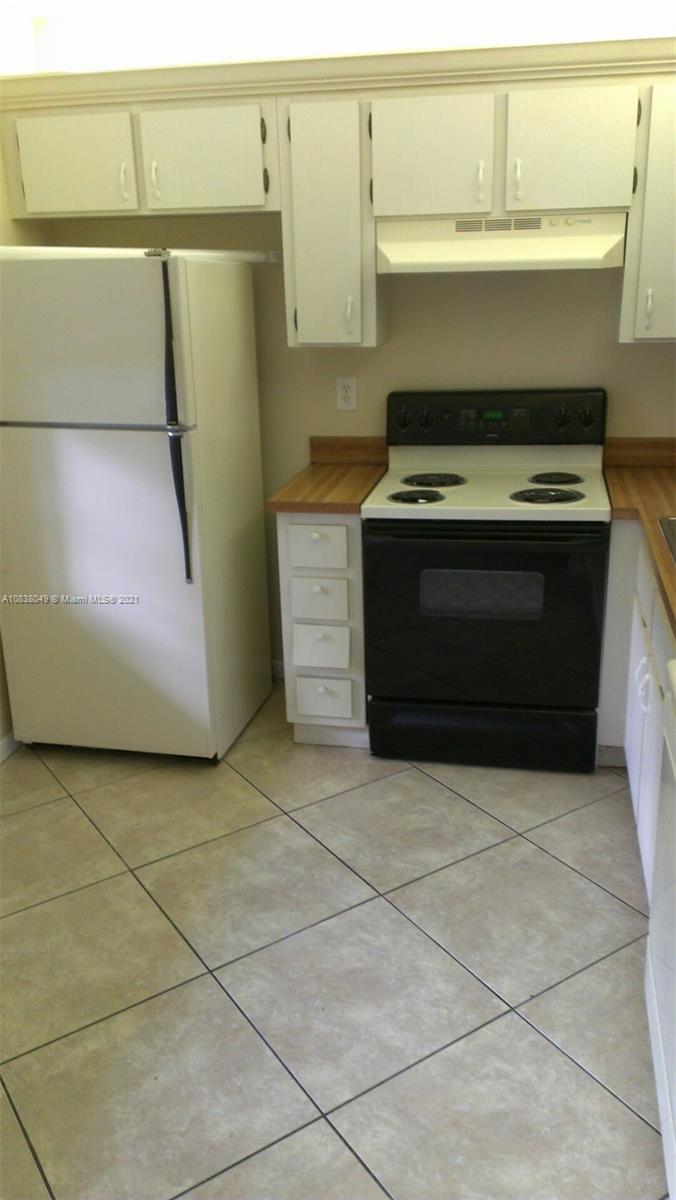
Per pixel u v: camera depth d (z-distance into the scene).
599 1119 1.73
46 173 2.92
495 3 2.85
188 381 2.64
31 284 2.64
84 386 2.70
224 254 2.94
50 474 2.81
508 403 3.08
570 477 3.01
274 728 3.30
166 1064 1.88
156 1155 1.68
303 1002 2.03
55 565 2.91
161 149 2.83
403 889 2.39
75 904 2.37
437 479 3.05
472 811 2.74
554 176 2.63
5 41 2.94
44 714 3.10
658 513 2.52
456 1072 1.84
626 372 3.05
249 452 3.19
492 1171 1.63
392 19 2.92
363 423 3.30
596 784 2.86
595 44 2.49
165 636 2.90
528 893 2.36
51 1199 1.60
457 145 2.66
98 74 2.77
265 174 2.80
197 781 2.96
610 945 2.17
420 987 2.06
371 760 3.06
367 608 2.87
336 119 2.71
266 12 2.97
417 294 3.12
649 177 2.59
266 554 3.47
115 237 3.26
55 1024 1.99
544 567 2.69
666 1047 1.64
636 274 2.68
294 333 2.93
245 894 2.39
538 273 3.02
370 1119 1.74
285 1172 1.64
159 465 2.72
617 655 2.77
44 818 2.77
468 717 2.93
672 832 1.64
